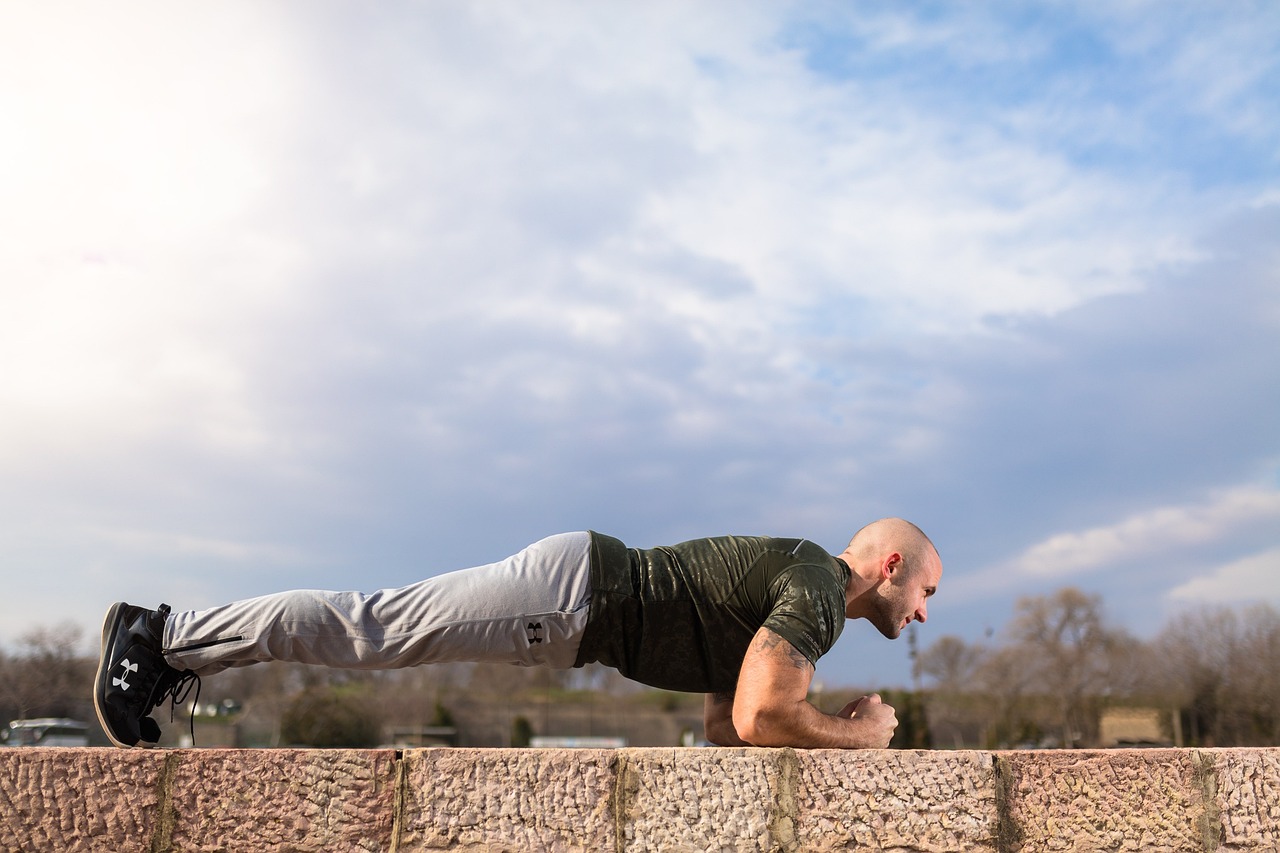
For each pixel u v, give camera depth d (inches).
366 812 115.7
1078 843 121.7
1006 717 1893.5
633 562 142.9
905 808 119.1
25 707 1578.5
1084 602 1868.8
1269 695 1459.2
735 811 116.9
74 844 111.9
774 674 123.6
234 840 113.7
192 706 135.0
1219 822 125.4
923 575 154.0
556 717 2314.2
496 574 137.9
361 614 134.6
